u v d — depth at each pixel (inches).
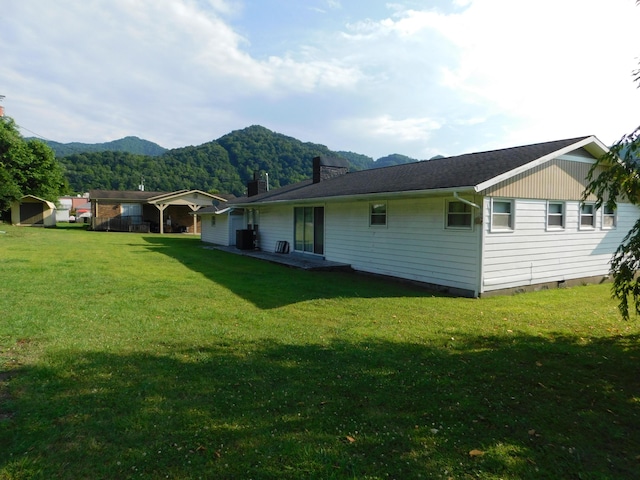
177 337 191.9
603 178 180.9
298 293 318.7
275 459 96.3
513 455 100.3
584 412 124.0
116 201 1334.9
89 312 234.2
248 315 240.7
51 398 125.1
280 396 130.2
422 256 379.6
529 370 159.2
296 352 173.9
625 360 172.9
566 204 399.5
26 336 185.5
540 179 370.3
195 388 134.9
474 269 331.0
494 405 127.6
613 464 97.5
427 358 170.7
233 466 93.4
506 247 347.3
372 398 130.4
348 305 278.2
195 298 289.1
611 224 453.4
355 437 106.7
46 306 244.5
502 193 337.7
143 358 162.4
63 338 184.4
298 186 724.0
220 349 176.1
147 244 799.1
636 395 137.6
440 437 107.6
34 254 530.3
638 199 183.8
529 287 368.8
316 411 120.6
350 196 417.7
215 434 106.8
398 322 233.5
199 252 661.9
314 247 554.3
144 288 320.8
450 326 226.5
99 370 148.3
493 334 211.5
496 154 426.3
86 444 101.0
